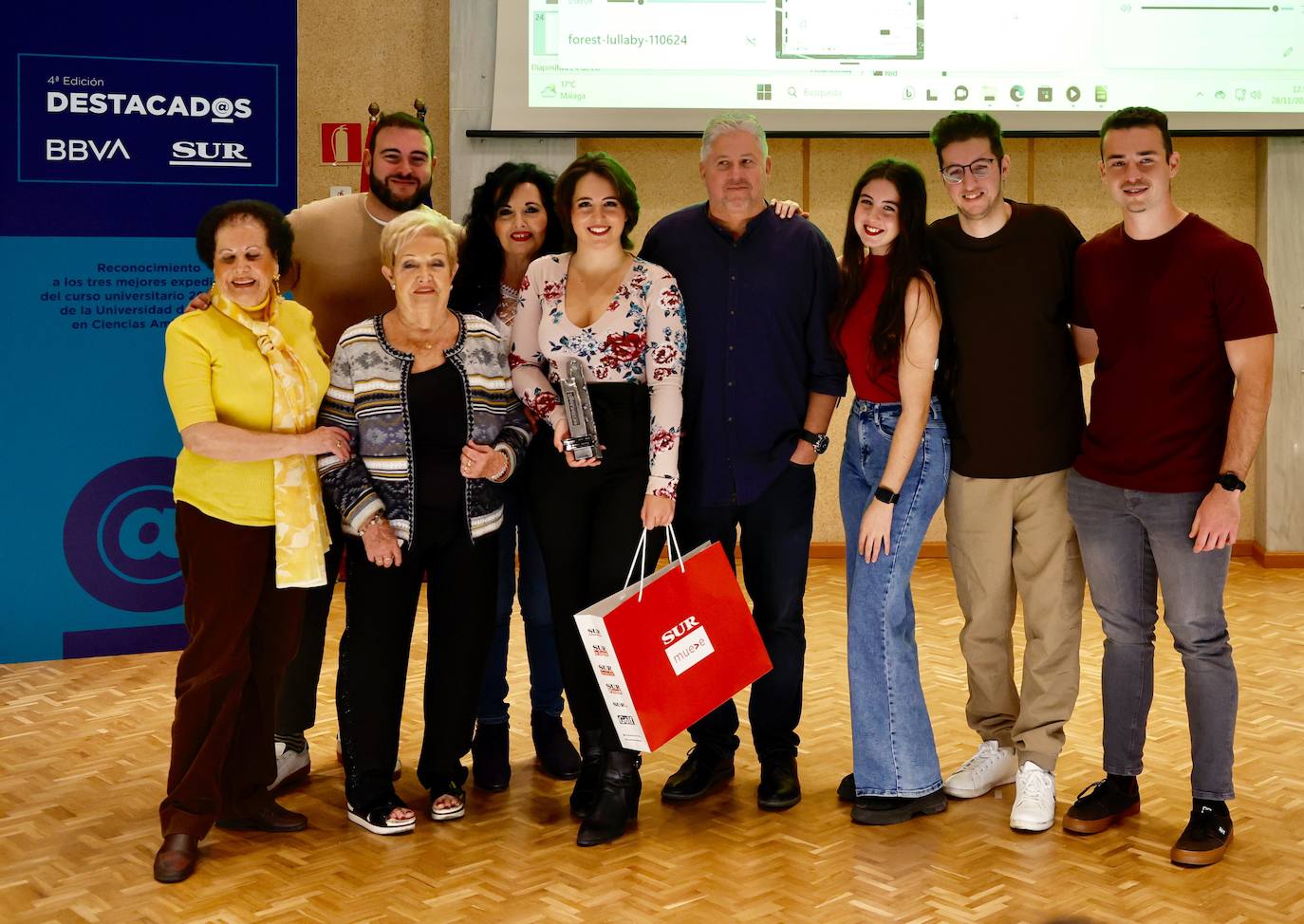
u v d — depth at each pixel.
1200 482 2.71
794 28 5.61
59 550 4.30
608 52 5.59
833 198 5.89
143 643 4.42
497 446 2.87
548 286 2.90
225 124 4.29
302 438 2.69
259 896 2.59
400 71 5.82
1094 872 2.67
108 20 4.13
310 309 3.27
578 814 3.00
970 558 3.02
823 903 2.54
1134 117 2.70
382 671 2.88
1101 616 2.91
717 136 2.92
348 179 5.85
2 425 4.20
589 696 2.96
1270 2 5.65
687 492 3.04
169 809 2.73
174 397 2.64
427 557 2.92
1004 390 2.90
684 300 3.00
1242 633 4.66
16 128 4.10
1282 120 5.71
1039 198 5.91
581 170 2.84
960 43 5.64
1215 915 2.47
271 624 2.81
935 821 2.96
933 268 2.91
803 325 3.03
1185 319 2.67
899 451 2.87
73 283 4.21
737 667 2.79
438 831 2.92
